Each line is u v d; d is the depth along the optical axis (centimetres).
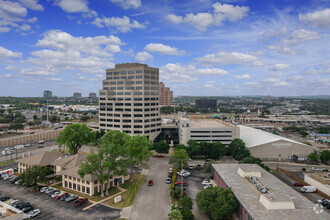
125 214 7738
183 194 9025
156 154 16450
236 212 7531
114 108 19488
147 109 19250
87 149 17638
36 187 9856
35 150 17212
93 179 9244
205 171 11562
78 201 8481
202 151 15125
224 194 7575
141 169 12888
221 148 14925
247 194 7569
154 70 19775
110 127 19838
